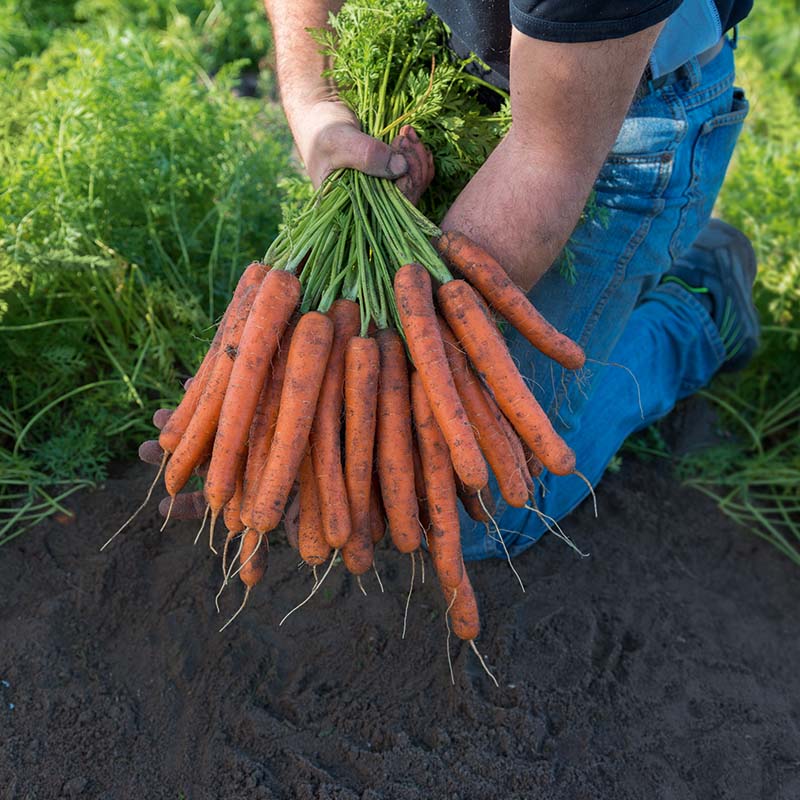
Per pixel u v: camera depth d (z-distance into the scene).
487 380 0.99
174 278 1.56
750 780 1.18
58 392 1.52
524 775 1.15
